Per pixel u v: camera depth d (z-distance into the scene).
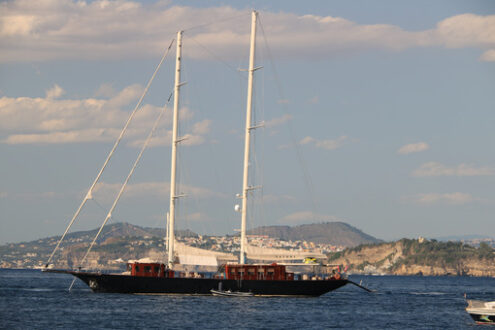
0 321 122.88
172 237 171.38
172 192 171.62
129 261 168.25
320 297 193.50
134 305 146.38
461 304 193.62
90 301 153.88
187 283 164.75
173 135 172.62
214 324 123.12
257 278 169.38
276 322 128.62
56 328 116.00
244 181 174.88
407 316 151.75
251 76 176.50
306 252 175.38
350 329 125.38
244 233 173.00
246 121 176.25
